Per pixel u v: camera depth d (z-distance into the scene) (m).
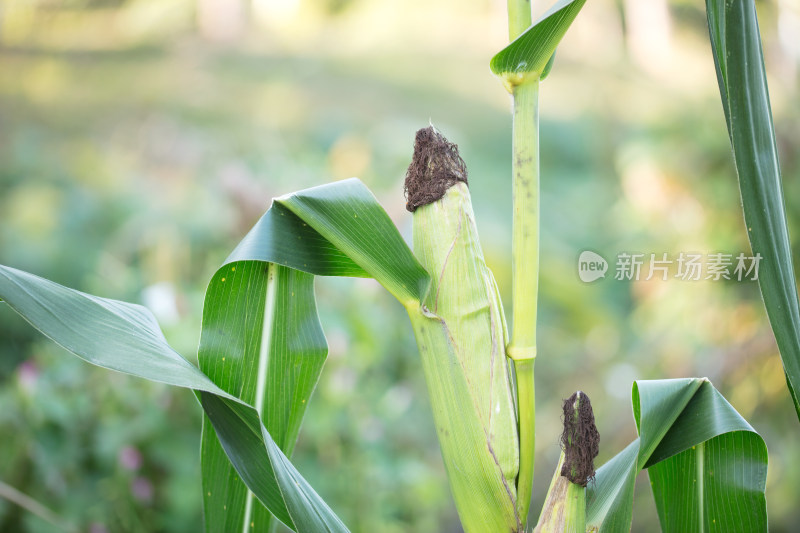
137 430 2.05
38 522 1.92
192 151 4.42
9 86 7.66
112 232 4.13
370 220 0.91
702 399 0.99
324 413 2.13
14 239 4.12
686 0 9.44
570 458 0.90
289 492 0.90
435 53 9.80
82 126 6.84
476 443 0.90
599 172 6.34
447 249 0.91
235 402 0.89
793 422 2.82
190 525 2.08
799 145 2.88
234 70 8.87
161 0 9.99
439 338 0.90
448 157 0.91
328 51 9.83
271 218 0.94
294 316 0.99
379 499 2.20
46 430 2.03
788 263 0.88
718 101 3.31
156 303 2.15
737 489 1.00
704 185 3.07
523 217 0.90
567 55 9.23
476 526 0.90
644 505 2.89
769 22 4.39
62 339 0.87
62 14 9.62
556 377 3.86
